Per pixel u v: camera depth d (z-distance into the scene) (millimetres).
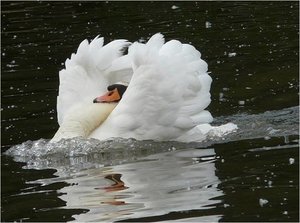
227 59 20547
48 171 13648
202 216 10555
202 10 26891
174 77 15039
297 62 19750
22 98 18375
